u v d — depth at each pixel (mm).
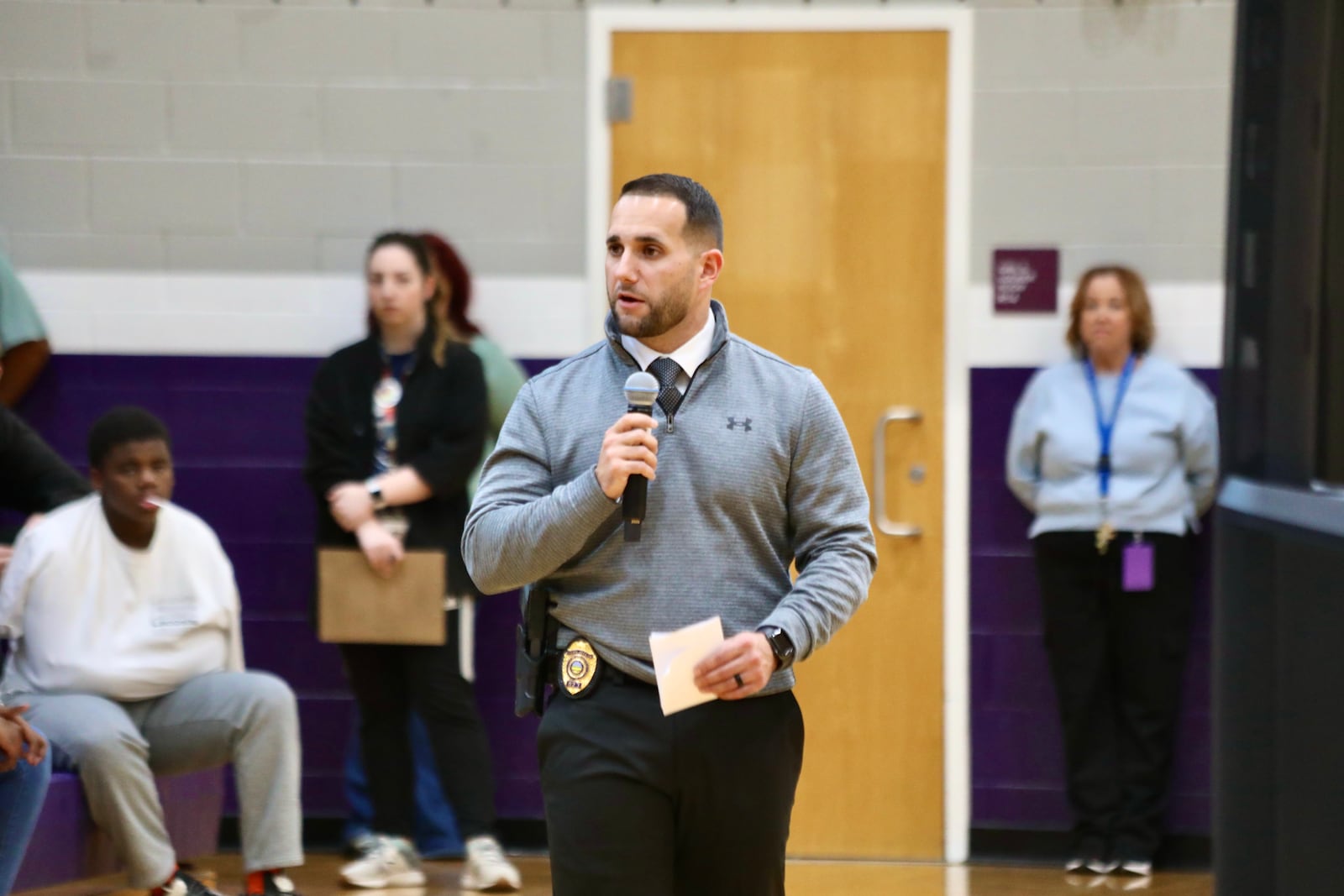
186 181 16578
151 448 12844
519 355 16516
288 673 16656
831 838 16406
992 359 16281
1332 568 5336
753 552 8344
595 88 16359
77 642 12727
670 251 8180
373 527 14422
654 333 8203
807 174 16281
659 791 8078
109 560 12945
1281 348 6207
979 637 16344
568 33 16391
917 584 16359
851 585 8148
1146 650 15695
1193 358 16203
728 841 8203
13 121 16516
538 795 16500
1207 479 15812
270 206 16578
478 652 16531
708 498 8172
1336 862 5262
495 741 16516
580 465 8391
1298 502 5824
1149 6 16109
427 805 16266
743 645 7645
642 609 8102
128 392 16656
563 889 8109
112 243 16578
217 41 16500
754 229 16312
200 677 13102
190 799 13367
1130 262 16203
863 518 8422
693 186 8398
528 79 16438
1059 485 15781
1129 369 15836
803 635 7871
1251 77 6461
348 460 14805
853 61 16234
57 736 12070
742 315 16344
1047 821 16266
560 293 16500
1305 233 6148
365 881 14781
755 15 16219
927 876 15688
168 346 16625
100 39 16484
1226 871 6160
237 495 16672
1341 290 6027
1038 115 16203
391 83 16484
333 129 16531
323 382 15055
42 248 16594
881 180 16266
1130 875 15695
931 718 16344
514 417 8633
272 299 16625
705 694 7727
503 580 8219
